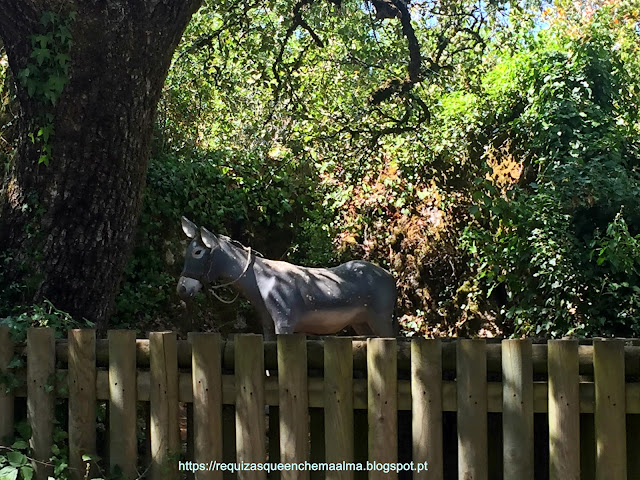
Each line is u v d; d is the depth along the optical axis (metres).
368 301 5.39
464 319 8.80
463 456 3.41
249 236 9.38
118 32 5.03
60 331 4.54
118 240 5.57
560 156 8.12
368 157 8.63
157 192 8.48
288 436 3.61
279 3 8.03
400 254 9.39
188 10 5.29
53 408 4.02
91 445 3.96
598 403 3.29
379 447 3.50
